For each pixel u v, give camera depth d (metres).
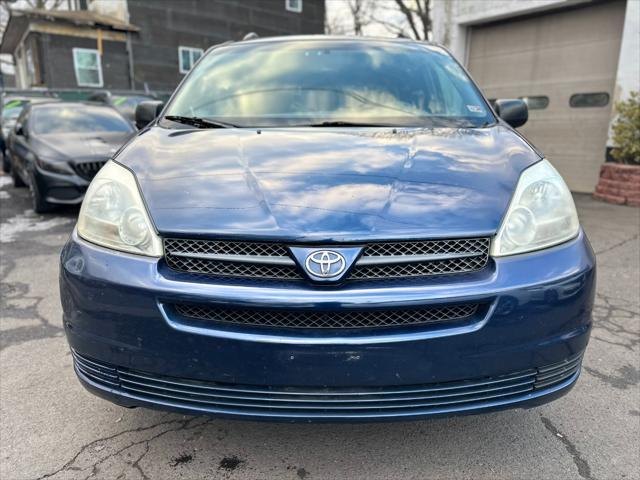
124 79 18.30
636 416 2.14
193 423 2.11
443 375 1.53
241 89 2.75
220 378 1.55
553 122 7.99
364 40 3.11
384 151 2.02
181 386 1.59
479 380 1.58
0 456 1.90
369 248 1.55
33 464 1.86
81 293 1.64
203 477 1.80
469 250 1.59
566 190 1.87
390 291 1.49
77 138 6.26
